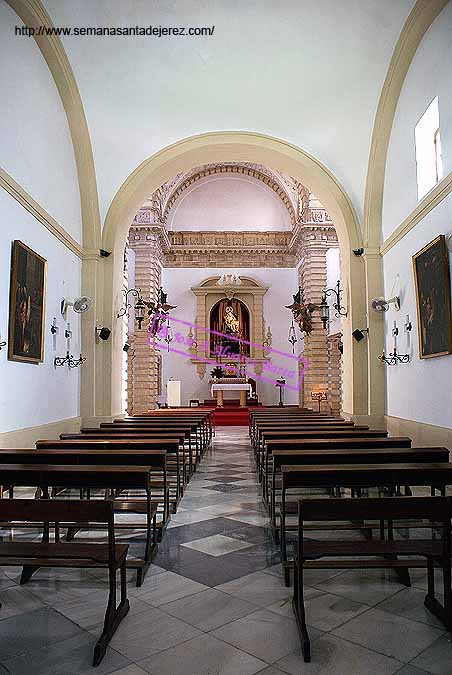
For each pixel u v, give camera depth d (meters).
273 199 27.33
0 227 7.27
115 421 11.15
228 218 27.47
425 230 8.59
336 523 6.43
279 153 11.39
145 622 3.76
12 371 7.75
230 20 8.70
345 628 3.66
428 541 4.04
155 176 11.73
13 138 7.80
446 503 3.56
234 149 11.51
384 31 8.80
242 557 5.20
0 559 4.13
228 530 6.17
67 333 10.25
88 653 3.33
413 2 8.05
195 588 4.39
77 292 11.09
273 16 8.64
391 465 4.94
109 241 11.56
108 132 10.80
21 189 7.88
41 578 4.61
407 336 9.60
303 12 8.55
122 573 3.90
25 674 3.08
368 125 10.59
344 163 11.32
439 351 7.87
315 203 22.50
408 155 9.53
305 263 23.05
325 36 9.03
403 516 3.57
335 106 10.43
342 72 9.73
